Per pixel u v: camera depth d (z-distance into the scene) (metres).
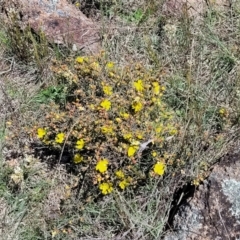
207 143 0.69
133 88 0.71
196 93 0.76
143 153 0.68
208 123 0.74
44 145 0.73
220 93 0.77
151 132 0.67
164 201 0.66
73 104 0.73
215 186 0.63
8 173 0.71
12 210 0.68
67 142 0.68
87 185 0.68
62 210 0.68
